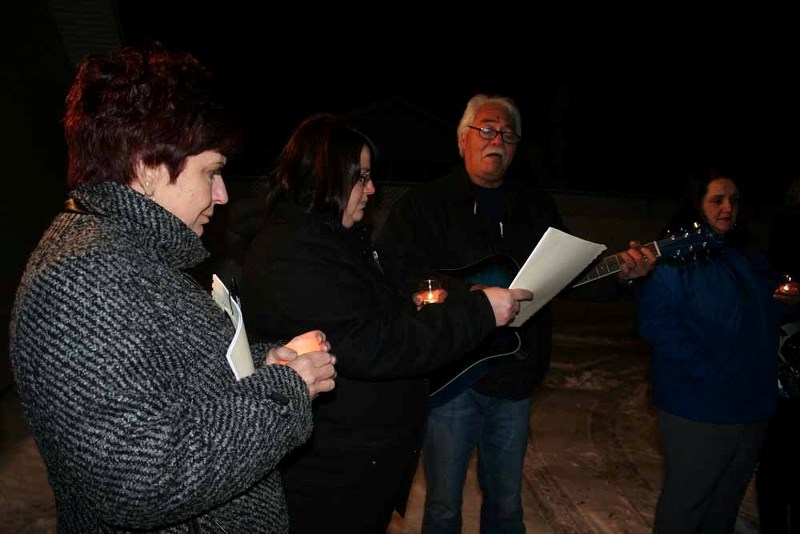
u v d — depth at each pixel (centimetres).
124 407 91
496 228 274
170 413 96
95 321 93
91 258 96
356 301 164
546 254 189
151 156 107
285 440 108
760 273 248
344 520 173
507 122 266
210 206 121
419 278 244
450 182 277
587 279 252
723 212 238
